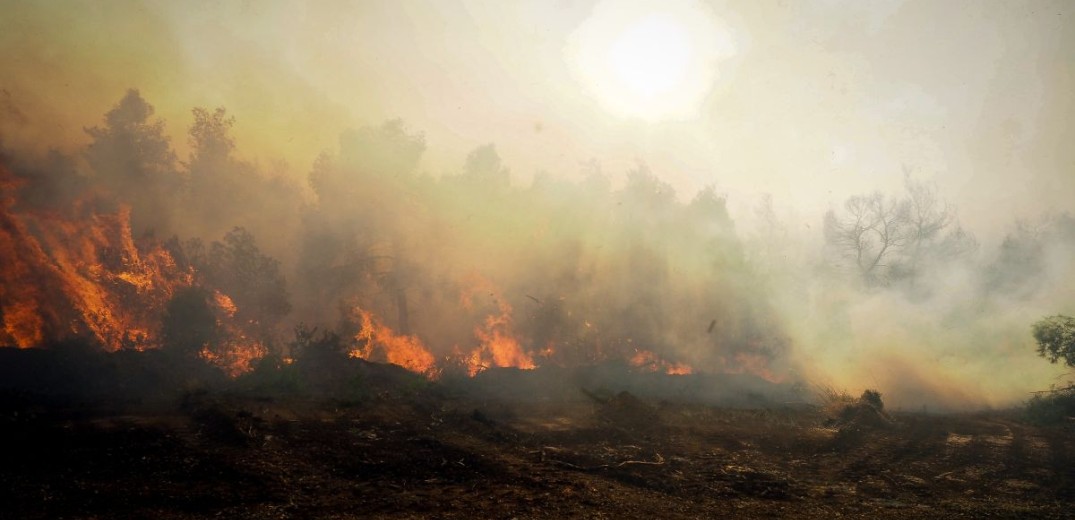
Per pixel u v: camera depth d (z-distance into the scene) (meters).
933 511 8.86
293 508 7.35
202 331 20.98
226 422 10.64
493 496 8.39
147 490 7.53
